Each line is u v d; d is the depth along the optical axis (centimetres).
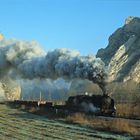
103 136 2822
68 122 3797
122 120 3703
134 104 5381
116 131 3050
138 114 4394
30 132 3100
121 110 4741
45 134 2967
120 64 15112
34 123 3775
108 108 4253
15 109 5612
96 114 4216
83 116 4003
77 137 2809
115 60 15575
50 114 4572
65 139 2698
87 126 3444
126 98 9556
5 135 2916
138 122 3578
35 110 5081
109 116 4188
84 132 3083
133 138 2716
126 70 14438
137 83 12044
